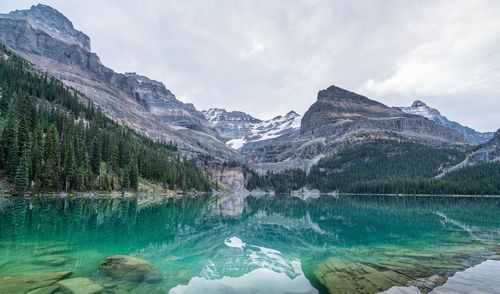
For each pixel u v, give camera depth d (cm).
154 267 2047
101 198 8788
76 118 15975
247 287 1762
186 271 2048
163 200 10200
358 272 2012
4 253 2209
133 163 11869
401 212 7338
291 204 11512
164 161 15888
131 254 2434
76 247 2520
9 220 3750
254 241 3378
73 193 8750
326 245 3081
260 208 9294
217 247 2977
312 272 2073
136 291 1580
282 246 3069
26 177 7462
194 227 4381
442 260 2331
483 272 1978
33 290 1455
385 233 3831
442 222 5059
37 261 2027
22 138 8288
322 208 9231
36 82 16750
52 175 8412
